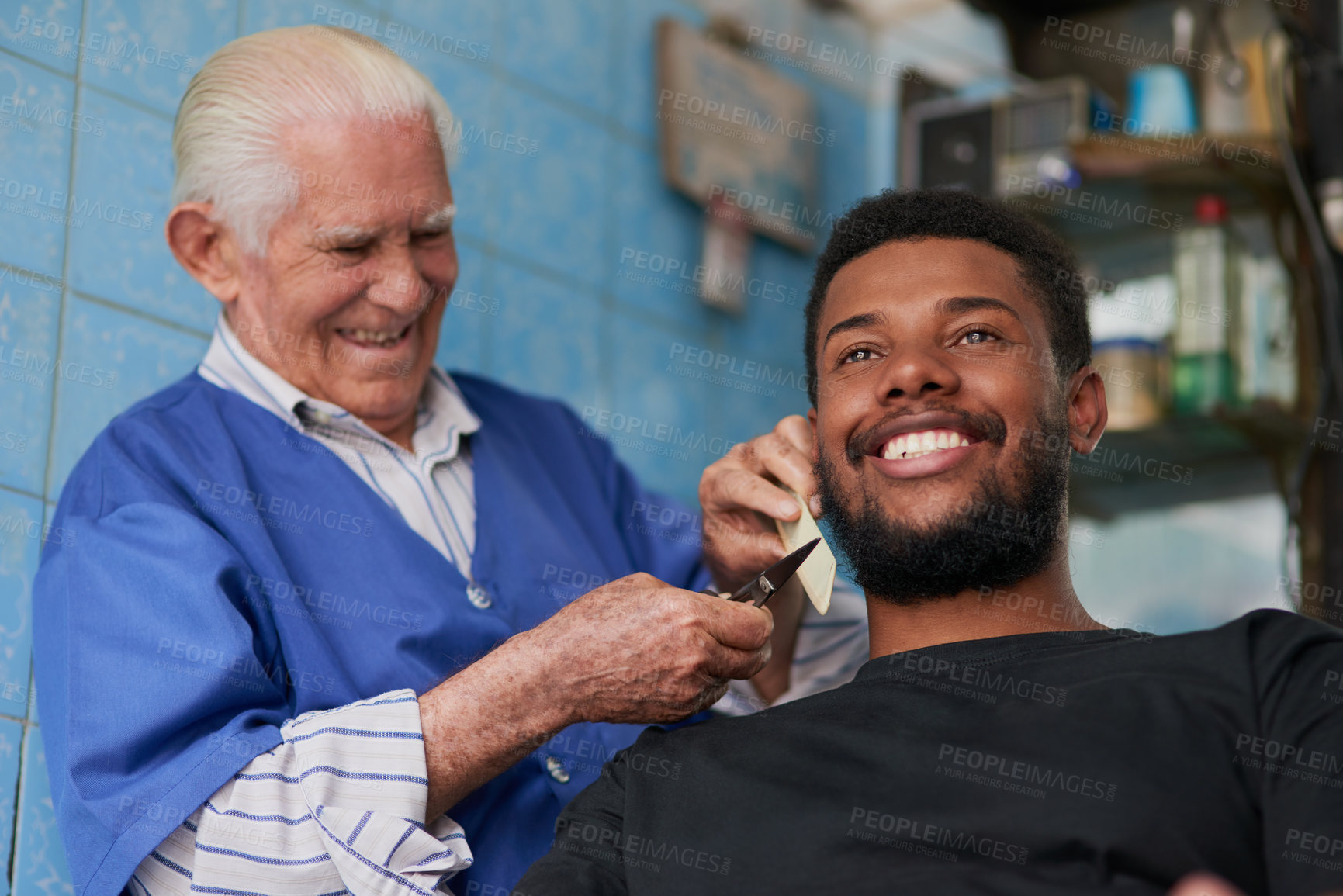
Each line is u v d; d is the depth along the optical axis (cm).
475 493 189
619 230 273
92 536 159
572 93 270
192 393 181
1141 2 316
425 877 143
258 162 176
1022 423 144
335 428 185
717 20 301
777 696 196
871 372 150
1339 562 252
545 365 254
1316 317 275
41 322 195
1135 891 116
